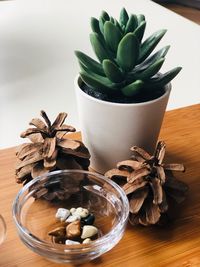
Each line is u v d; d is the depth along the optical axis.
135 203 0.25
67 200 0.27
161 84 0.27
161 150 0.26
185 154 0.32
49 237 0.24
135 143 0.28
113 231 0.22
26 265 0.23
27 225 0.25
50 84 0.43
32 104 0.40
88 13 0.57
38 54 0.48
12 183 0.28
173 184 0.26
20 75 0.44
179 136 0.34
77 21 0.55
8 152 0.31
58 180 0.26
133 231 0.25
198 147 0.32
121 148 0.28
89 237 0.24
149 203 0.25
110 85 0.26
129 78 0.26
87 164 0.28
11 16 0.55
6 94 0.41
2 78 0.43
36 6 0.58
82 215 0.25
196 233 0.25
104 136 0.27
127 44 0.25
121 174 0.26
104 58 0.27
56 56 0.47
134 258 0.23
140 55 0.27
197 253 0.24
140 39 0.27
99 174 0.27
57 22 0.54
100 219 0.25
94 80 0.26
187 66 0.47
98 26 0.27
